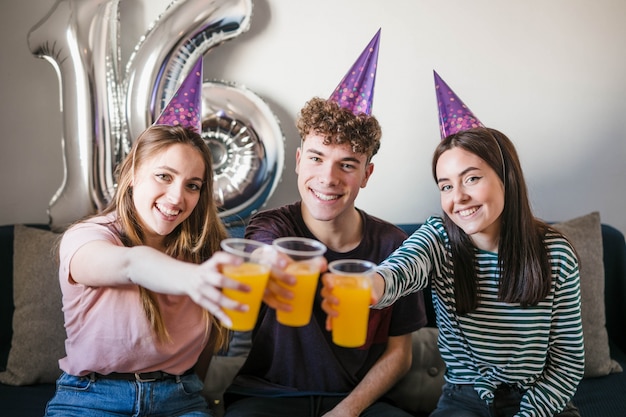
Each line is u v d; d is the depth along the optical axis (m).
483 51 2.41
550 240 1.62
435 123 2.42
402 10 2.37
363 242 1.78
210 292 1.04
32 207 2.39
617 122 2.46
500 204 1.55
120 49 2.33
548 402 1.57
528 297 1.56
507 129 2.46
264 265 1.07
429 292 2.19
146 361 1.58
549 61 2.42
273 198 2.45
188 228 1.65
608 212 2.50
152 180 1.53
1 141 2.36
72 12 2.11
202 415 1.60
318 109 1.67
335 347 1.76
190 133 1.59
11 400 1.86
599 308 2.11
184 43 2.14
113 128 2.18
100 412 1.54
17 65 2.33
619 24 2.41
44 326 1.97
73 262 1.43
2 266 2.15
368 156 1.72
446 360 1.71
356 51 2.38
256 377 1.81
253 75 2.37
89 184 2.14
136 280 1.22
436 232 1.66
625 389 2.02
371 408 1.73
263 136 2.23
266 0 2.33
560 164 2.48
